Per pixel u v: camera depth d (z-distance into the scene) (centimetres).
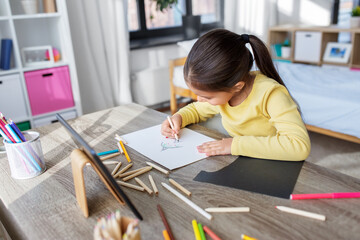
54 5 225
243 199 70
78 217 67
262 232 60
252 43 99
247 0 351
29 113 226
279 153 85
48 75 229
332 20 375
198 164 86
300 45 353
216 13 381
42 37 254
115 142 102
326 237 58
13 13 237
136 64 309
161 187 76
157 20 345
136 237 45
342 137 201
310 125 214
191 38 332
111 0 264
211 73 85
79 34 262
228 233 60
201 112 117
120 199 70
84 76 273
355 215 63
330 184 74
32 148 82
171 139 102
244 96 102
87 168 87
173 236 59
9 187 79
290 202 68
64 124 69
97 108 281
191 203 69
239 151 88
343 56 325
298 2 392
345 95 203
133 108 132
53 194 75
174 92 284
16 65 223
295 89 221
